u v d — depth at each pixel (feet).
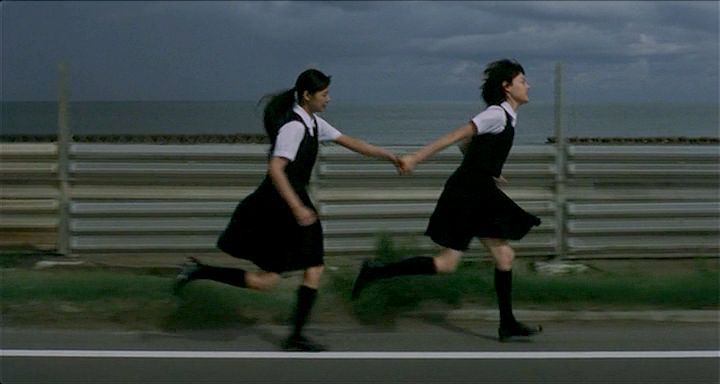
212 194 27.61
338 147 27.30
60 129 27.53
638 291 23.48
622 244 27.63
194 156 27.43
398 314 22.79
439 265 20.18
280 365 19.15
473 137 19.63
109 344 20.59
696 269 26.66
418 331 21.84
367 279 20.56
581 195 27.53
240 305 22.74
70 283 24.02
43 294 23.43
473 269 25.46
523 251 27.63
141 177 27.50
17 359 19.49
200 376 18.45
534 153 27.35
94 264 27.32
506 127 19.51
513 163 27.35
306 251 19.21
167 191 27.53
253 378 18.33
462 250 20.11
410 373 18.66
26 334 21.22
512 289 23.38
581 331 21.88
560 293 23.47
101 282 24.14
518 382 18.13
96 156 27.45
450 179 20.07
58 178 27.53
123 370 18.81
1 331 21.40
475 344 20.72
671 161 27.53
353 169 27.35
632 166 27.53
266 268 19.42
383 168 27.45
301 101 18.99
